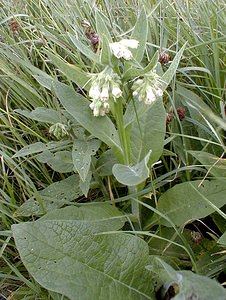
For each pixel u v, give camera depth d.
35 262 0.27
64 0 0.58
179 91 0.41
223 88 0.43
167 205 0.34
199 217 0.33
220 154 0.39
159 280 0.30
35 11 0.57
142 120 0.36
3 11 0.58
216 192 0.33
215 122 0.39
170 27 0.52
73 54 0.47
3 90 0.46
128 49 0.31
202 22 0.52
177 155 0.39
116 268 0.29
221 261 0.32
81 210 0.33
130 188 0.35
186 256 0.33
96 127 0.34
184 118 0.40
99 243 0.29
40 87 0.46
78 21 0.55
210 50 0.48
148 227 0.35
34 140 0.42
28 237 0.27
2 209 0.35
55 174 0.41
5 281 0.34
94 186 0.38
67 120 0.39
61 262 0.28
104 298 0.28
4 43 0.52
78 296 0.27
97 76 0.31
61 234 0.28
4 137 0.42
